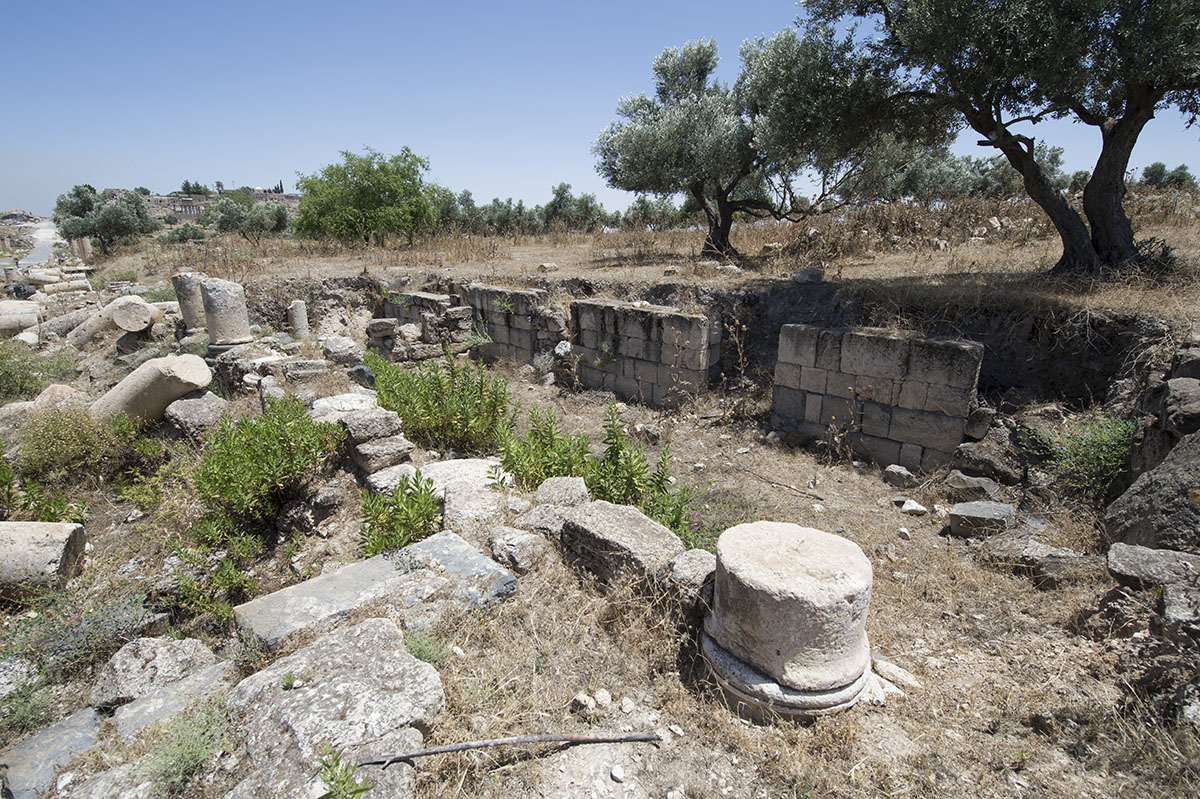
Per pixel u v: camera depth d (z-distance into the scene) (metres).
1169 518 4.36
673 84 14.91
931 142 10.28
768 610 3.12
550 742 3.01
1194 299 7.02
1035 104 7.91
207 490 5.50
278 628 3.54
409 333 12.50
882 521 6.28
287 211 38.41
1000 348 7.59
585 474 5.73
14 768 2.92
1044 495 6.08
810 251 12.82
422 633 3.50
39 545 4.87
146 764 2.74
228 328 10.46
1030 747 3.10
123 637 4.26
